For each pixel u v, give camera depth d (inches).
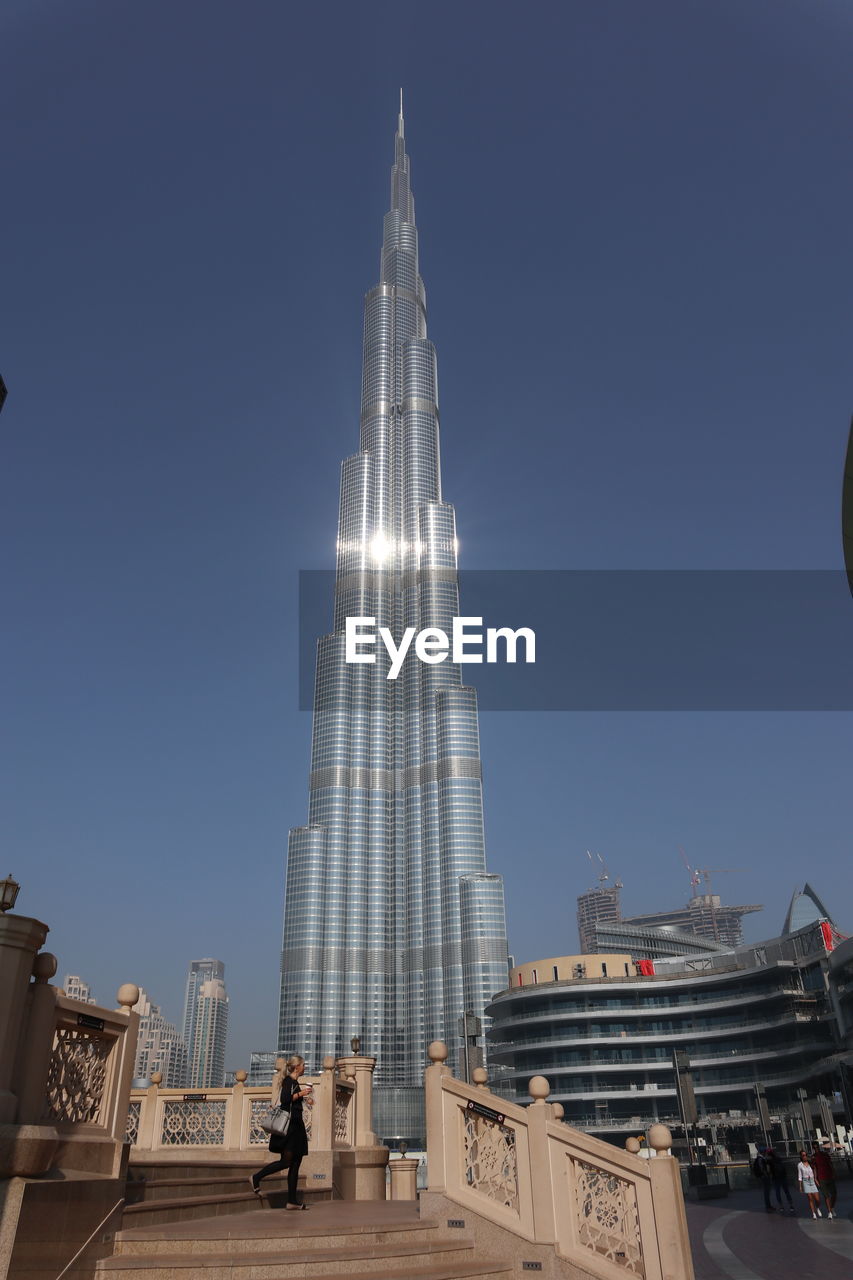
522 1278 352.5
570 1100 4945.9
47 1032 264.8
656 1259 329.7
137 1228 328.2
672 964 5378.9
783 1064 4726.9
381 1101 6648.6
